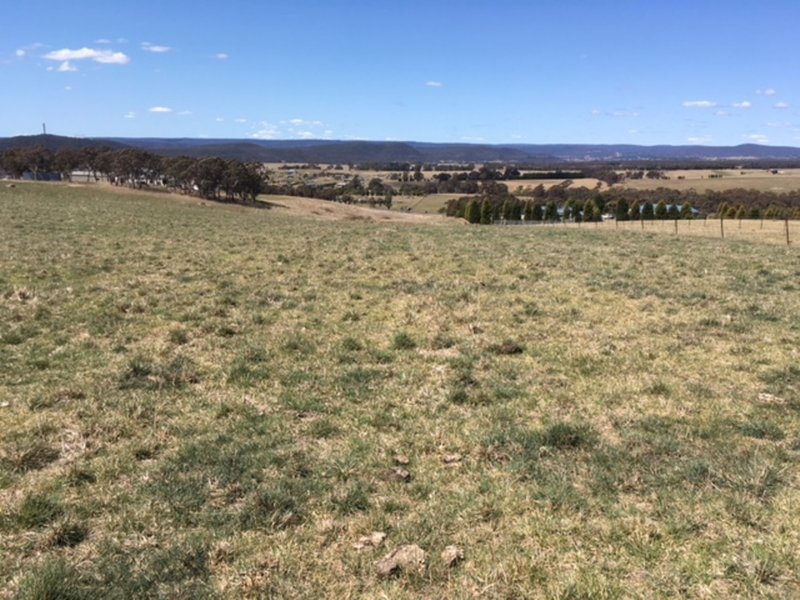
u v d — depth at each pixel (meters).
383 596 4.06
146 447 6.09
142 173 122.94
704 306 12.33
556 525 4.82
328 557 4.46
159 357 8.93
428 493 5.35
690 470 5.58
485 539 4.67
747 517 4.83
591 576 4.19
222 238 24.91
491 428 6.62
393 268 17.12
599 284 14.66
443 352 9.40
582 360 8.91
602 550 4.50
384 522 4.88
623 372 8.41
